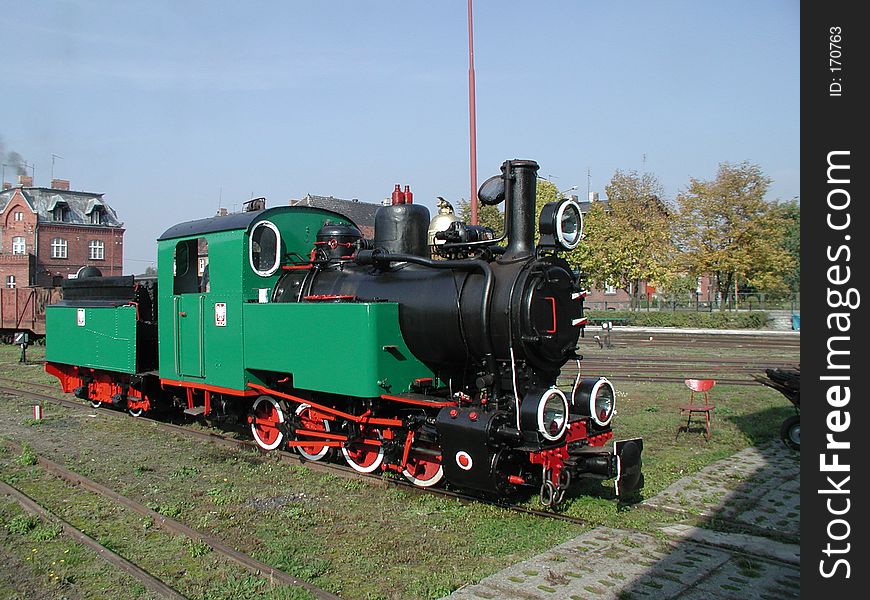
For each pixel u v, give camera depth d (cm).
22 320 2909
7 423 1231
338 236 962
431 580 550
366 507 744
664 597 508
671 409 1289
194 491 805
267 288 984
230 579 551
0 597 528
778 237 3881
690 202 3931
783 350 2475
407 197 908
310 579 557
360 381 796
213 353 1019
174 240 1099
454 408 733
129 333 1218
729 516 690
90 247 5694
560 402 695
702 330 3600
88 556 604
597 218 4088
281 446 1002
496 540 639
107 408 1381
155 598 525
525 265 728
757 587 527
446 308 768
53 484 839
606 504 731
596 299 5512
